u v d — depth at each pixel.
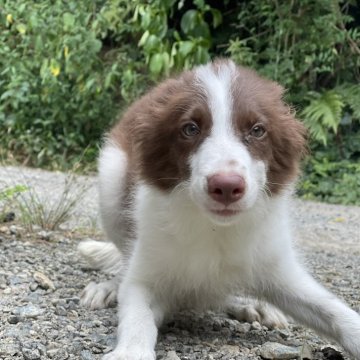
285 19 1.18
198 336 0.37
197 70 0.37
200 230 0.36
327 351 0.34
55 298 0.42
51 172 1.15
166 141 0.35
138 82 1.22
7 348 0.33
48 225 0.62
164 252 0.37
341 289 0.49
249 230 0.36
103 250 0.50
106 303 0.41
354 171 1.18
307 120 1.12
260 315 0.41
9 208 0.64
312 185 1.14
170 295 0.39
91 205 0.81
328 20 1.17
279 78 1.17
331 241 0.77
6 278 0.44
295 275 0.38
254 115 0.34
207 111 0.34
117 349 0.32
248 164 0.32
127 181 0.44
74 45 1.24
